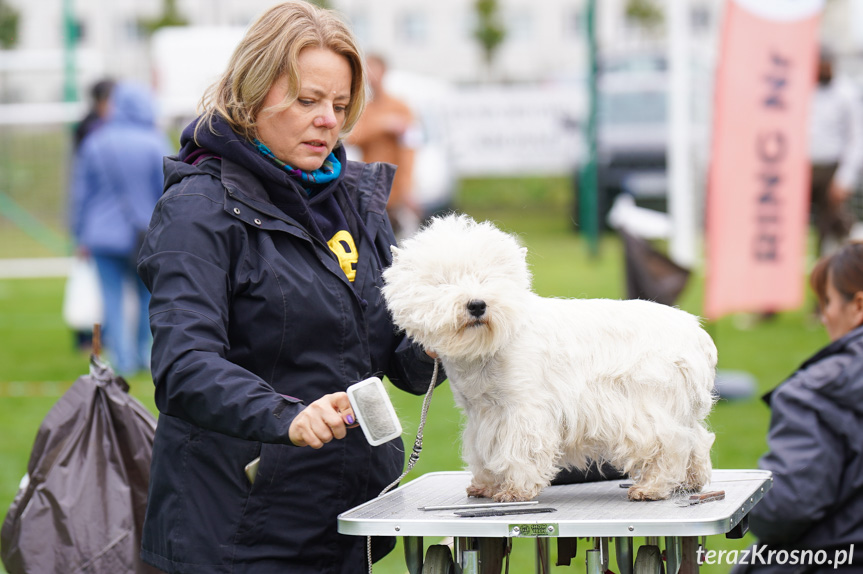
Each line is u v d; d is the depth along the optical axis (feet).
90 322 45.96
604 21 121.80
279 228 12.58
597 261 73.77
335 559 12.86
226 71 13.02
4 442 33.27
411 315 12.42
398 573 23.53
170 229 12.23
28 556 14.70
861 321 18.30
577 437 12.96
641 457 12.81
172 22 106.63
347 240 13.66
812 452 15.81
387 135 62.54
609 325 13.09
